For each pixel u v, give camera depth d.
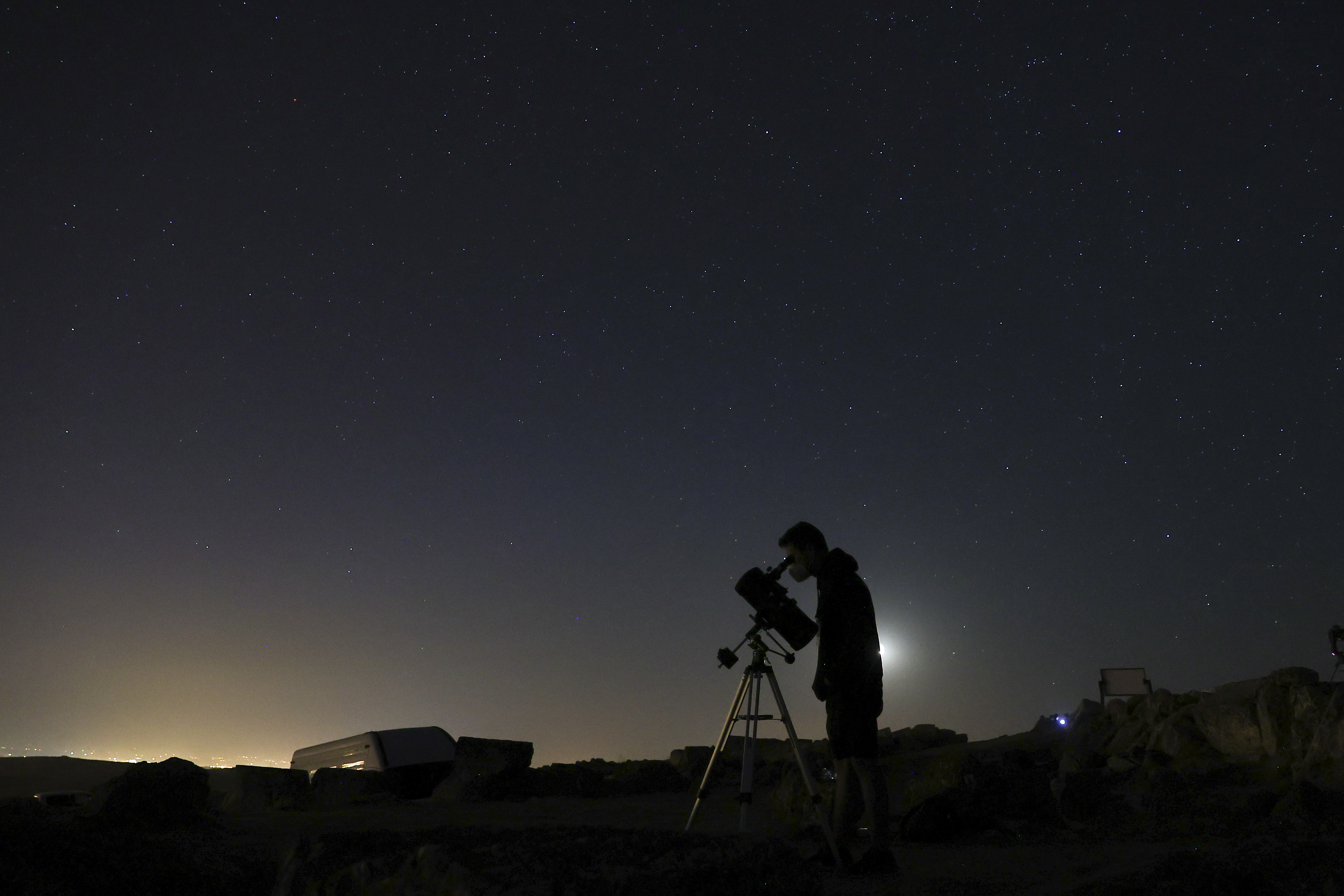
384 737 8.98
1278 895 3.31
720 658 4.68
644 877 2.26
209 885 3.56
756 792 8.59
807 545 4.46
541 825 2.71
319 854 2.46
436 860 2.17
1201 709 8.65
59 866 3.36
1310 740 7.41
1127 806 6.18
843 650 4.20
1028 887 3.59
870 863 3.85
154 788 5.60
